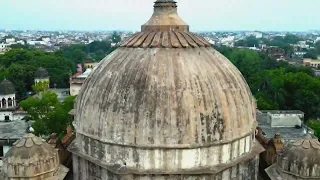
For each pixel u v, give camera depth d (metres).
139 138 21.59
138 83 22.28
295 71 127.81
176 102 21.66
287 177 22.77
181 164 21.78
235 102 23.22
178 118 21.45
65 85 134.50
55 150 24.16
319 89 95.12
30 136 23.44
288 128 70.44
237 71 26.02
